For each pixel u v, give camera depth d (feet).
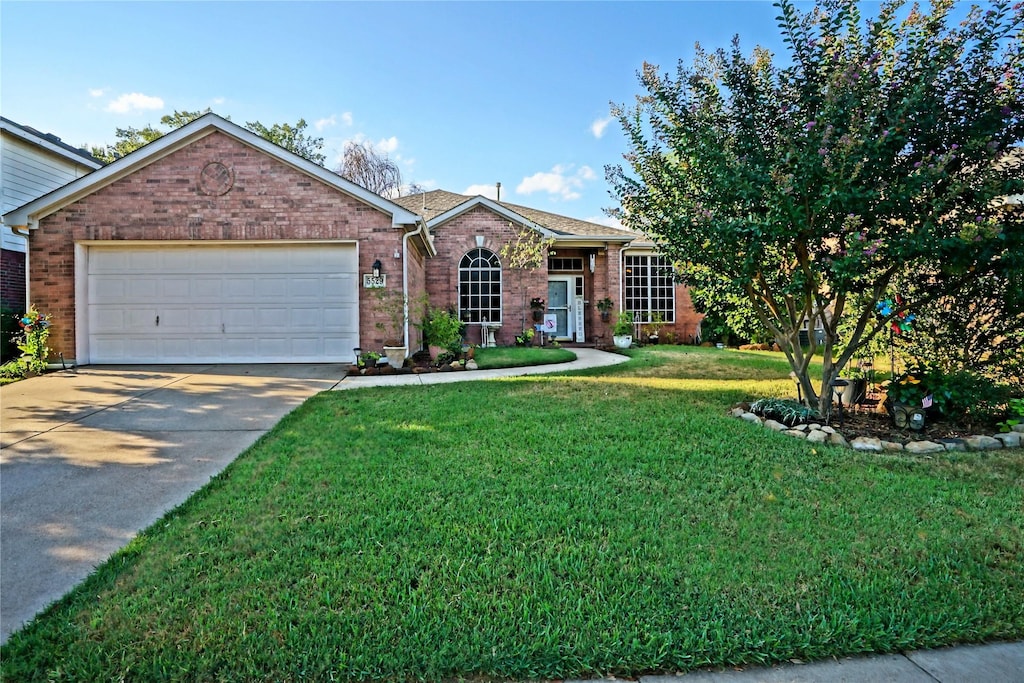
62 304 33.30
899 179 15.47
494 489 12.52
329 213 34.47
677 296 58.80
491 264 51.49
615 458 14.75
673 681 6.70
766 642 7.23
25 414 20.53
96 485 13.17
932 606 8.08
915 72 16.10
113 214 33.50
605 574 8.89
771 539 10.14
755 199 16.81
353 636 7.33
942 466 14.47
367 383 27.63
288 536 10.18
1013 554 9.68
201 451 15.93
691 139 18.69
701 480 13.17
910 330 21.15
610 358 41.60
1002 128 15.46
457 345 38.22
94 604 8.07
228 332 34.68
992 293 18.38
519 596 8.27
